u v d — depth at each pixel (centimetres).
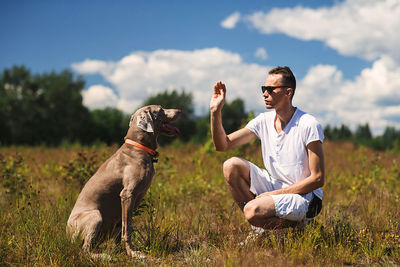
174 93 4281
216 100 358
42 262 305
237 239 368
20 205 448
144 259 322
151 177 360
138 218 425
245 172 372
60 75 5412
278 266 287
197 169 733
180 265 311
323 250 322
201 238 390
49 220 389
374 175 658
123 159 353
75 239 322
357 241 351
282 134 351
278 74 345
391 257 326
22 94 4994
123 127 5059
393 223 398
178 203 536
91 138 4925
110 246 361
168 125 381
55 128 4850
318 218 420
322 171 332
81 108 5053
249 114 740
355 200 520
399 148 1625
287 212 326
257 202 327
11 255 315
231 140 382
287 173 353
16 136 4550
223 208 493
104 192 348
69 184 580
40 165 812
